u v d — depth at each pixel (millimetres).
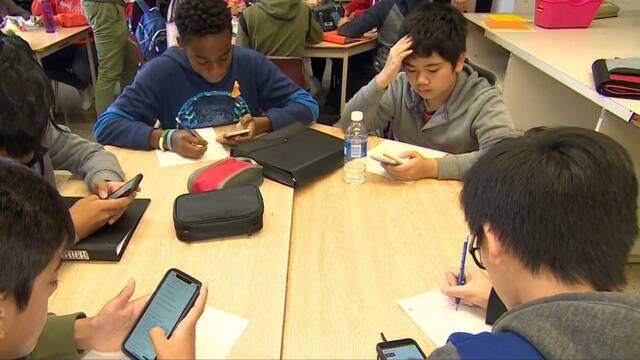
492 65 3443
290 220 1362
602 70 2023
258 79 2117
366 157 1751
